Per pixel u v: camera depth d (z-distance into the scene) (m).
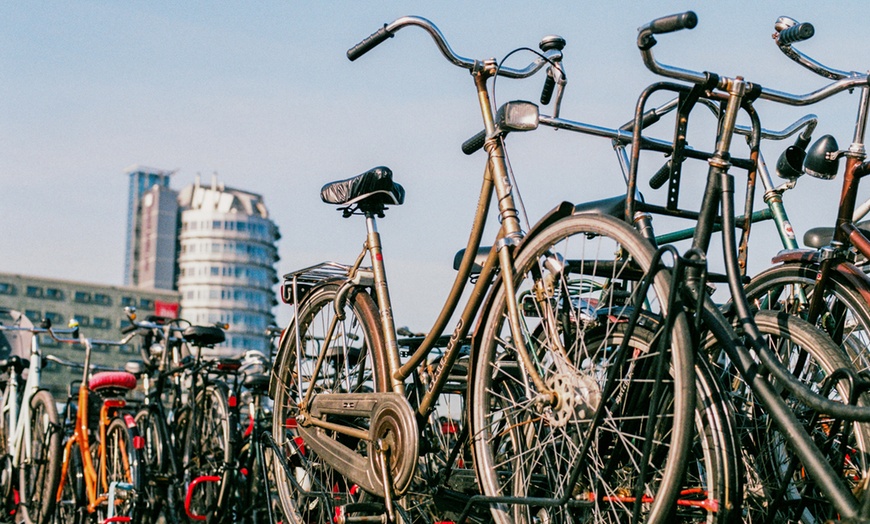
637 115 2.67
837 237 2.87
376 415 3.27
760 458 2.96
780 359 2.90
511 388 3.20
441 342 3.76
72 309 82.00
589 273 2.79
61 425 6.12
